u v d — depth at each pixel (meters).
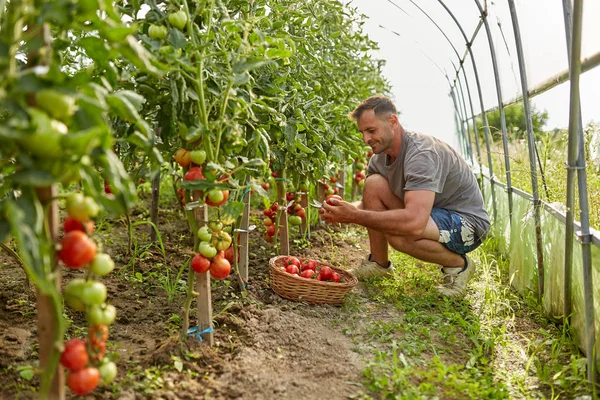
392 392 2.11
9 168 1.93
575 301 2.67
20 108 1.28
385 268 3.68
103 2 1.38
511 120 8.44
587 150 3.20
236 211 2.15
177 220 4.89
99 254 1.51
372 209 3.68
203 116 2.08
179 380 2.08
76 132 1.36
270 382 2.13
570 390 2.30
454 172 3.43
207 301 2.35
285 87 3.19
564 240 2.82
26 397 1.91
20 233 1.20
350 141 4.58
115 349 2.31
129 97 1.57
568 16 2.49
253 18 2.34
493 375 2.42
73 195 1.43
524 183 3.95
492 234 4.69
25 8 1.31
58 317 1.42
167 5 2.18
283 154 3.21
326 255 4.25
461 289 3.37
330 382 2.20
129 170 2.89
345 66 5.01
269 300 3.08
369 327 2.80
